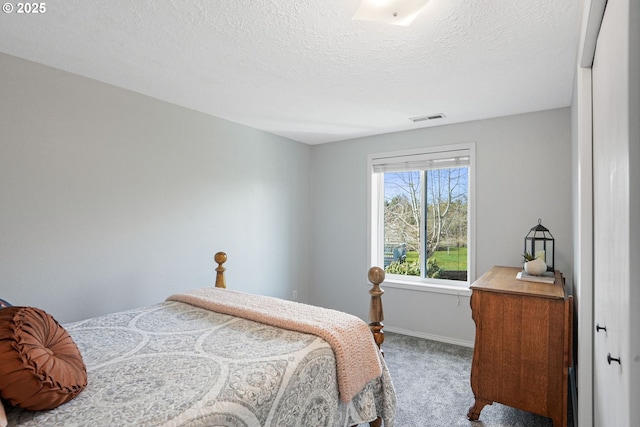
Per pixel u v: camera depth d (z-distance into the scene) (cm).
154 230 283
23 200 215
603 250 123
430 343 352
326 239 439
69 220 235
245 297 233
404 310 381
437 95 274
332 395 160
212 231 329
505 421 218
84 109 242
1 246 207
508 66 221
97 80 248
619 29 84
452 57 209
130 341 167
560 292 205
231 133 347
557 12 161
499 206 330
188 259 308
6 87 209
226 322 194
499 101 288
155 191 284
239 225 355
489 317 216
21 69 214
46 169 225
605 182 116
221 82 250
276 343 164
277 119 341
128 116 266
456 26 174
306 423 147
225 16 167
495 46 195
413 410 230
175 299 238
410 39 187
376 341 199
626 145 74
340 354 166
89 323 193
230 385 127
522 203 320
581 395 164
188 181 308
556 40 187
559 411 197
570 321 197
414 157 377
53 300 227
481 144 339
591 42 135
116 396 119
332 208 434
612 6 95
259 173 378
